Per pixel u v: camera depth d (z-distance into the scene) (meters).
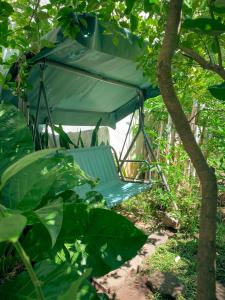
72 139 4.53
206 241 1.02
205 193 1.04
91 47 2.44
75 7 1.90
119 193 3.62
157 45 2.20
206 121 4.39
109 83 3.89
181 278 2.64
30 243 1.63
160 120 5.14
